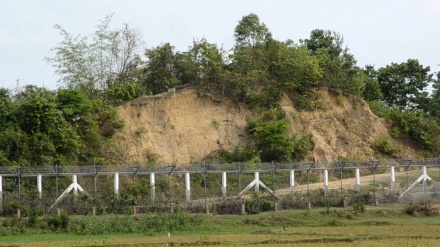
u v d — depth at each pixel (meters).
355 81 100.69
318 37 111.44
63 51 90.94
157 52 94.94
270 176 80.69
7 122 77.44
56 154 76.50
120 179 75.44
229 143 89.38
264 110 93.00
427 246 48.75
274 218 64.19
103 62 92.62
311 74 95.94
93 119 82.69
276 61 97.25
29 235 57.22
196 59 94.12
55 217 59.56
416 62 114.94
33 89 82.56
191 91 90.06
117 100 87.94
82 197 65.81
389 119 100.50
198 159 86.94
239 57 96.75
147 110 87.00
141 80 94.19
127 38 94.00
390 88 115.38
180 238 54.47
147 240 53.50
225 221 63.03
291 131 91.81
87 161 78.75
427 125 101.38
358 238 53.34
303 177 83.81
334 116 96.44
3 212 62.00
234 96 92.56
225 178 71.38
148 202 66.56
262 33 103.44
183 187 76.62
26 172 66.56
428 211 69.00
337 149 93.25
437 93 113.19
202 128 88.94
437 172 87.50
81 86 90.25
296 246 49.50
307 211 66.56
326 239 52.91
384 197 72.62
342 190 73.81
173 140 86.69
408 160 77.94
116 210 64.69
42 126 77.38
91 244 51.75
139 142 84.44
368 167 75.88
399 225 61.91
